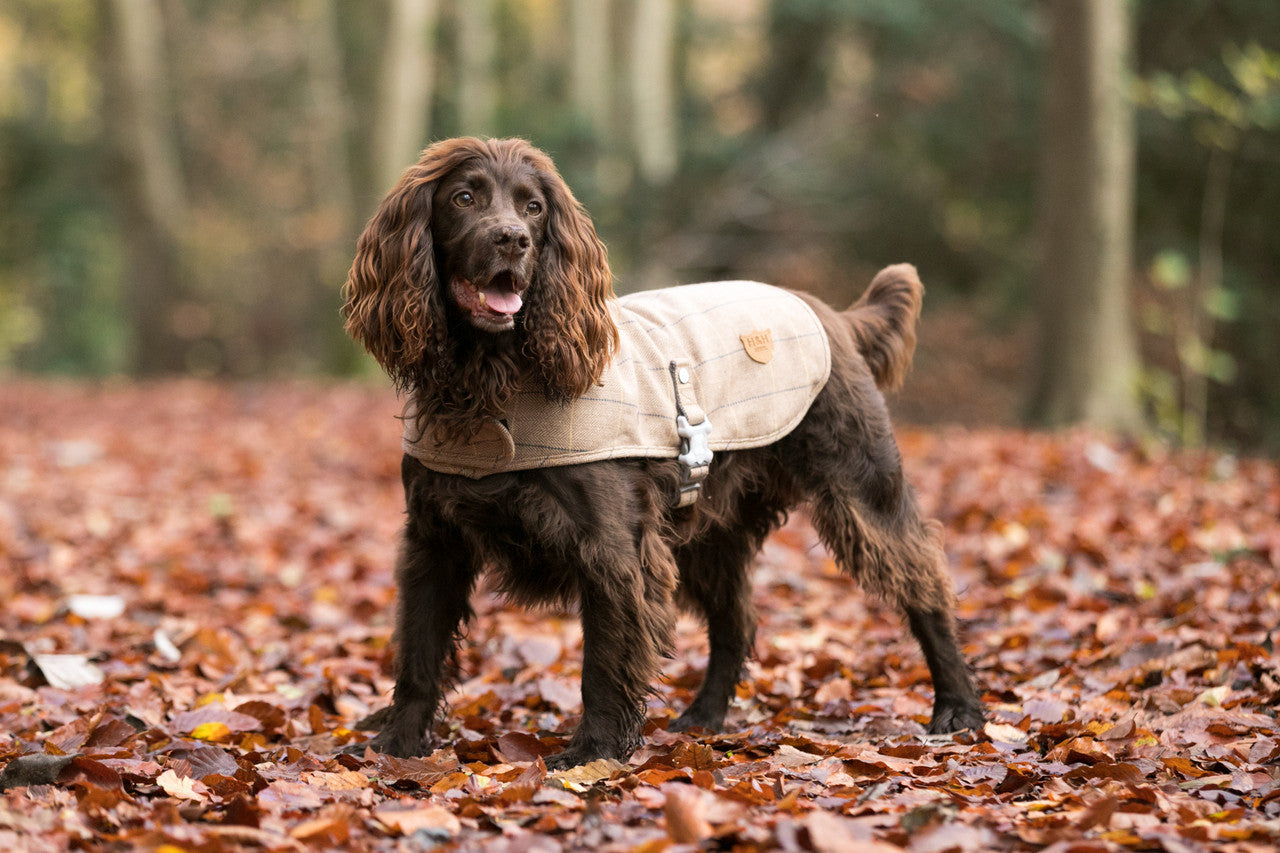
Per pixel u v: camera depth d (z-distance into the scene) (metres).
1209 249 13.27
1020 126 20.34
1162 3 17.84
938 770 3.58
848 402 4.39
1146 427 12.88
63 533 8.15
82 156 33.69
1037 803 3.22
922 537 4.46
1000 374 20.16
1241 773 3.39
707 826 2.95
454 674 4.23
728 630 4.67
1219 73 17.39
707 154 24.31
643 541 3.88
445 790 3.49
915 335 4.85
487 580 4.20
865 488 4.37
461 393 3.74
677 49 30.36
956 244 22.59
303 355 30.45
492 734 4.35
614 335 3.90
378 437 12.51
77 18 36.59
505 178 3.71
